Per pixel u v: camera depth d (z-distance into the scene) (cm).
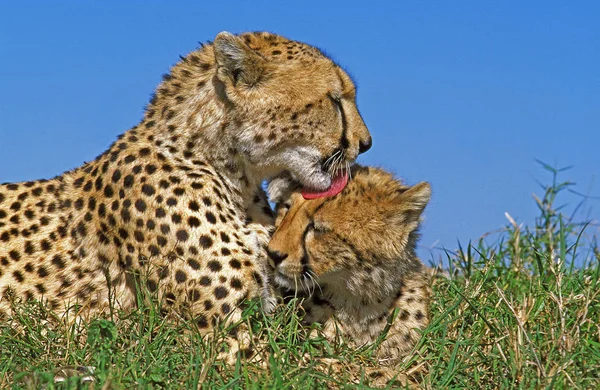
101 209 1134
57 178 1212
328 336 1135
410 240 1186
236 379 873
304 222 1111
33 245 1160
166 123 1132
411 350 1091
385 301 1140
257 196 1188
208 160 1120
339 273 1125
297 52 1155
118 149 1149
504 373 952
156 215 1083
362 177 1192
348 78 1161
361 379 894
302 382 895
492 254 1315
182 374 907
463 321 1105
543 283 1178
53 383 843
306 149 1130
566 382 912
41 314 1088
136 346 953
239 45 1092
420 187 1134
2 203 1189
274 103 1109
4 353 972
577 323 1010
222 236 1081
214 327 1037
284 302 1141
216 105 1114
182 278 1070
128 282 1120
